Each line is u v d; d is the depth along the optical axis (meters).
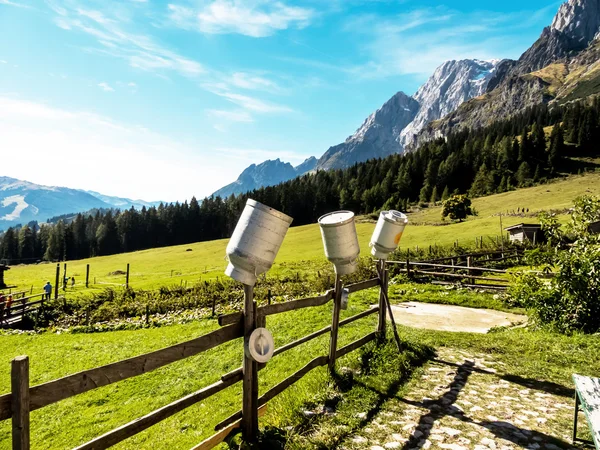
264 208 5.14
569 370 7.42
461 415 5.64
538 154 158.38
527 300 11.34
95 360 15.36
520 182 139.88
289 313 15.00
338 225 6.91
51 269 83.88
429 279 21.03
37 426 9.20
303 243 79.75
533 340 9.30
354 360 7.70
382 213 8.72
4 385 13.20
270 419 5.64
